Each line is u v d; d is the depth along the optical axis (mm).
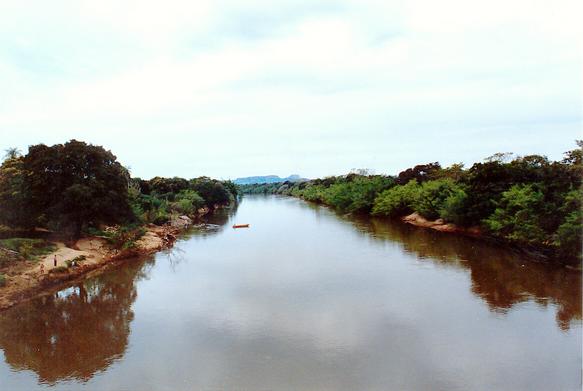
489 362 19172
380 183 88250
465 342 21344
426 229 62406
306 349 21141
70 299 31375
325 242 53562
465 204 55219
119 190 49156
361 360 19766
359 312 26234
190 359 20516
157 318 26578
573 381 17281
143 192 98625
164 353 21312
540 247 40406
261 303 28734
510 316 24688
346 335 22719
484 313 25344
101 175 47281
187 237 63000
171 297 31078
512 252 42875
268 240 57281
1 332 25031
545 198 41188
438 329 23109
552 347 20438
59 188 45719
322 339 22297
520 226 40750
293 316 25906
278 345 21719
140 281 36219
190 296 31141
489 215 51438
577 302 26719
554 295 28312
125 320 26484
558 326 22953
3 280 31188
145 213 68438
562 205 37438
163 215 72625
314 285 32750
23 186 44219
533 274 34000
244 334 23375
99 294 32562
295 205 133750
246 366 19562
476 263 38562
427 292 29984
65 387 18422
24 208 44250
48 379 19266
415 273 35500
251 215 101750
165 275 38125
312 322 24797
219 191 116500
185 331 24172
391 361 19578
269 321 25234
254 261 43031
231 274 37594
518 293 29047
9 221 43781
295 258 43812
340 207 103188
